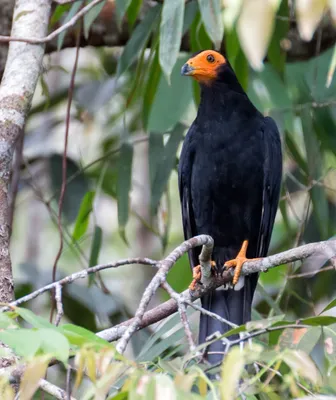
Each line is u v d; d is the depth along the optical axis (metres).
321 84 12.42
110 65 14.62
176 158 12.27
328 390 6.02
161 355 9.62
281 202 12.20
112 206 17.08
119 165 11.88
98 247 11.56
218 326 8.59
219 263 10.67
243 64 11.17
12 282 7.66
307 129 11.92
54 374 11.76
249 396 5.43
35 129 14.26
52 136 14.72
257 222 10.46
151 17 10.73
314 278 12.12
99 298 12.51
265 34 4.29
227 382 4.43
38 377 4.50
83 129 14.51
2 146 8.17
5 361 6.49
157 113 13.16
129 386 4.51
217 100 10.45
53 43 11.94
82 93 14.19
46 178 13.66
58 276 12.78
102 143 14.02
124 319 12.55
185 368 5.46
